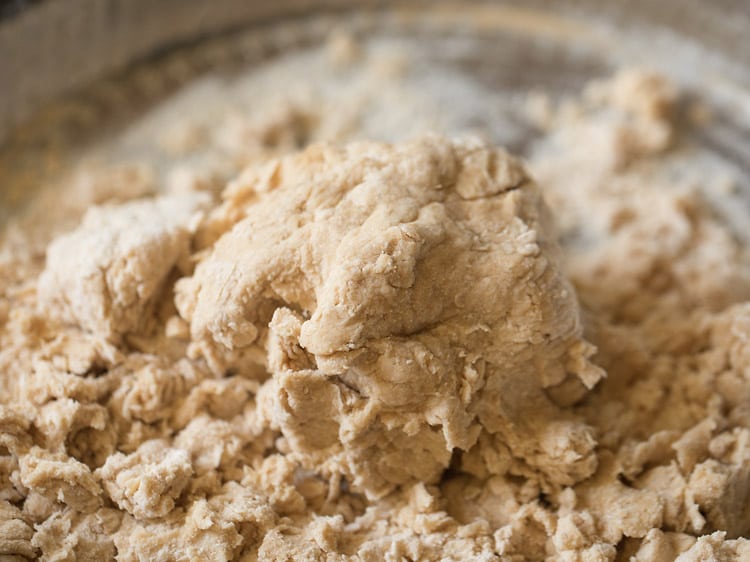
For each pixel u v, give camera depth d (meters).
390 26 0.29
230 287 0.18
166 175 0.26
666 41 0.28
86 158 0.26
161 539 0.18
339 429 0.18
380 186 0.19
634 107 0.27
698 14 0.28
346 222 0.18
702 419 0.20
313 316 0.18
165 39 0.28
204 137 0.27
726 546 0.18
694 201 0.25
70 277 0.20
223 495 0.19
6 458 0.19
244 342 0.19
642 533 0.18
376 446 0.19
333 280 0.18
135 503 0.18
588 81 0.28
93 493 0.18
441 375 0.18
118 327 0.20
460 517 0.19
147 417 0.19
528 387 0.19
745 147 0.26
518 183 0.20
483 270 0.18
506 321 0.18
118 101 0.27
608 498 0.19
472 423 0.19
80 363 0.19
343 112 0.27
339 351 0.17
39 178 0.26
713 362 0.21
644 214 0.25
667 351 0.21
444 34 0.29
